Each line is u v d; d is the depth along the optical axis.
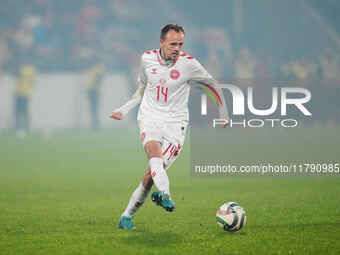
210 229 21.98
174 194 33.06
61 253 18.25
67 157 57.62
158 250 18.42
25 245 19.44
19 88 94.88
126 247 18.89
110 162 53.00
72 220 24.45
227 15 130.62
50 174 44.19
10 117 100.44
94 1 127.88
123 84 107.00
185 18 132.00
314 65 98.06
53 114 104.31
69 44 120.94
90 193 33.97
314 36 118.69
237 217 20.89
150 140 21.11
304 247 18.69
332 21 122.31
